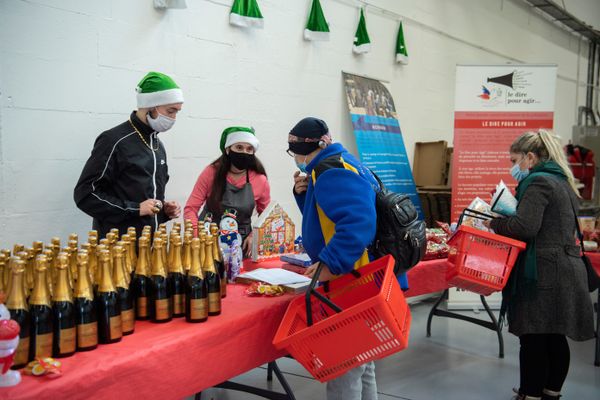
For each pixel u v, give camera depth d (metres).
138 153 2.29
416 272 3.02
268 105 3.84
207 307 1.71
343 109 4.62
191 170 3.30
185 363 1.54
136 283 1.69
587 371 3.51
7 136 2.38
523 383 2.52
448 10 6.16
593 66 11.16
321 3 4.26
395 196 1.91
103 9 2.73
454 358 3.68
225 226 2.25
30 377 1.24
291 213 4.15
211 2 3.33
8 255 1.53
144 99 2.27
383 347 1.65
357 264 1.91
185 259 1.80
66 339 1.36
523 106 4.67
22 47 2.41
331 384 1.93
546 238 2.41
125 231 2.29
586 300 2.41
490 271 2.50
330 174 1.79
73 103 2.63
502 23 7.50
